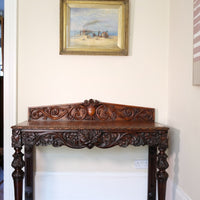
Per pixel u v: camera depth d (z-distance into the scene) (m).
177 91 1.50
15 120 1.64
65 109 1.64
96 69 1.68
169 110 1.66
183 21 1.41
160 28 1.70
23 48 1.65
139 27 1.69
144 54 1.70
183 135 1.39
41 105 1.66
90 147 1.27
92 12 1.65
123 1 1.63
